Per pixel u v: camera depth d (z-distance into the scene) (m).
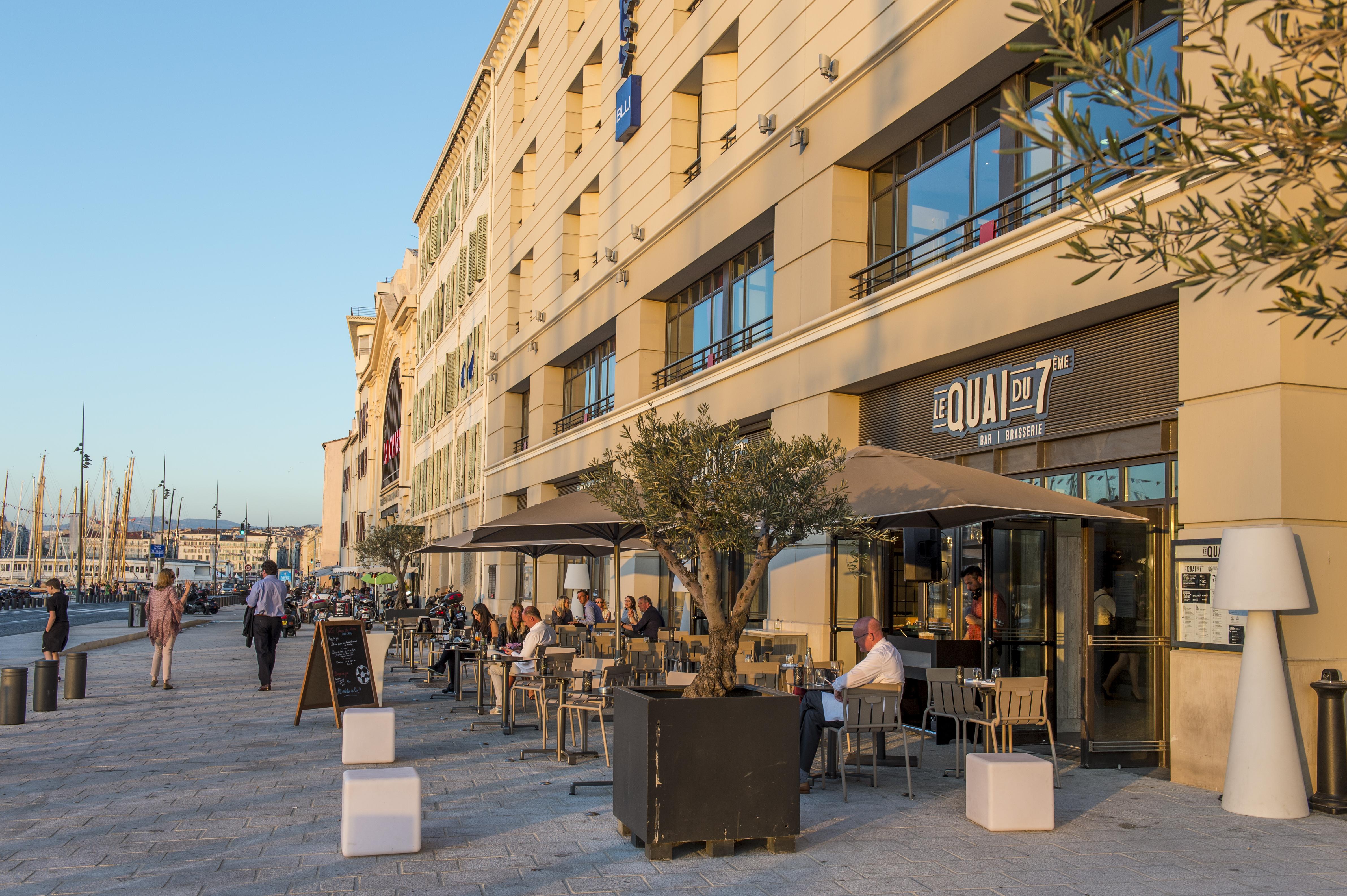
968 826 7.25
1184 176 3.96
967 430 12.39
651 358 22.02
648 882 5.81
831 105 14.74
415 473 55.81
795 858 6.35
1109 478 10.37
